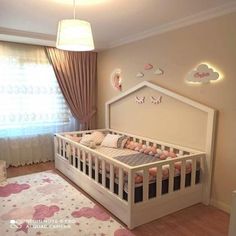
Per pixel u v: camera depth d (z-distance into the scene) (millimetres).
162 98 3203
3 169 3377
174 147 3014
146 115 3500
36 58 3959
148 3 2297
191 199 2664
